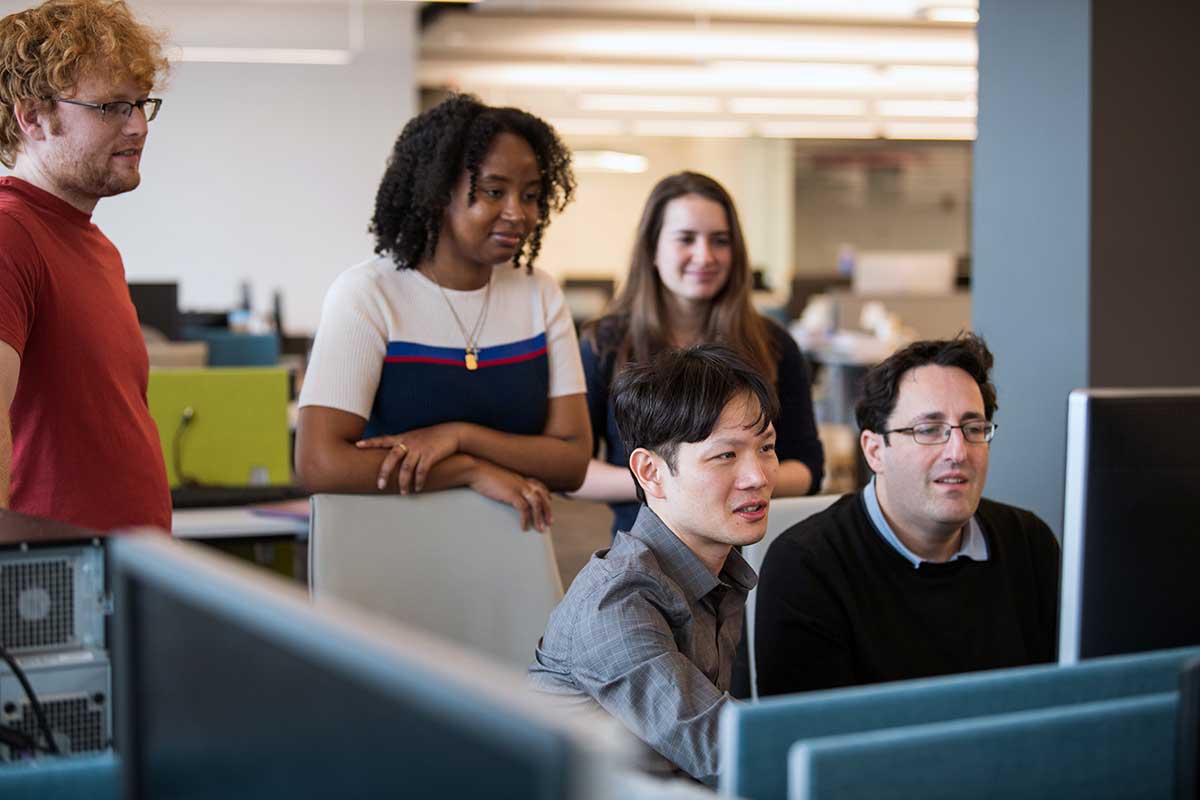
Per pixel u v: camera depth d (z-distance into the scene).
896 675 1.84
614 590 1.49
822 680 1.82
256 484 3.67
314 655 0.56
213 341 6.87
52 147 1.86
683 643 1.54
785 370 2.88
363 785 0.53
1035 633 1.98
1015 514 2.00
